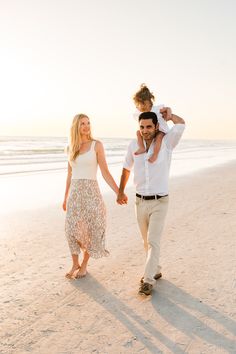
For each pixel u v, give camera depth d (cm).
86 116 420
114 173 1794
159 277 443
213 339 310
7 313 357
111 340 310
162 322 339
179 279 441
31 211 865
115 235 645
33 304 376
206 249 559
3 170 1903
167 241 604
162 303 377
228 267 480
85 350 295
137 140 391
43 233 662
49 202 986
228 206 913
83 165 423
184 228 691
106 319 345
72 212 428
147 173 383
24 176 1634
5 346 301
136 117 395
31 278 447
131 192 1155
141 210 397
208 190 1199
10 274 461
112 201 999
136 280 438
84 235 433
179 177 1609
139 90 385
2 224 732
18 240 617
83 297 392
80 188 425
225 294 396
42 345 302
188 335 316
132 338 313
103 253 437
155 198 387
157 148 377
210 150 5659
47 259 519
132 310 362
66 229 434
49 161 2642
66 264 497
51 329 328
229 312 356
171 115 379
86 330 326
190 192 1155
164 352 292
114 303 378
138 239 617
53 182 1423
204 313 355
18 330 326
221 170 1978
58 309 365
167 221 748
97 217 427
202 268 478
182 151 5041
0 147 5631
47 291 408
